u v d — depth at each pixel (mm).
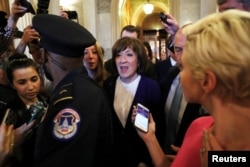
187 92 520
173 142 1372
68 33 823
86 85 831
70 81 830
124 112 1455
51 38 811
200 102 524
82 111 754
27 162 1001
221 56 421
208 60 436
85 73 895
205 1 5480
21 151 999
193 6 5945
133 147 1407
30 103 1220
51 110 776
